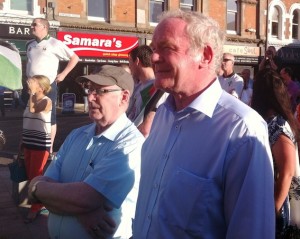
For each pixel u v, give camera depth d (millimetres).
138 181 2525
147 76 3904
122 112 2686
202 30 1835
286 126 2734
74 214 2441
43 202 2549
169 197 1851
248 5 23172
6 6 16531
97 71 2678
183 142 1899
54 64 6352
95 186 2398
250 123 1771
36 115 4953
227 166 1765
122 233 2535
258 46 23688
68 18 18000
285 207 2738
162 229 1850
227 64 7055
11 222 4855
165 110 2176
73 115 17391
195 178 1794
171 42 1834
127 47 19672
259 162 1720
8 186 6324
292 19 24875
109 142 2598
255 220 1674
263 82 2875
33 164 5004
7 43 3963
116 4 19297
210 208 1775
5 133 12453
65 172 2736
